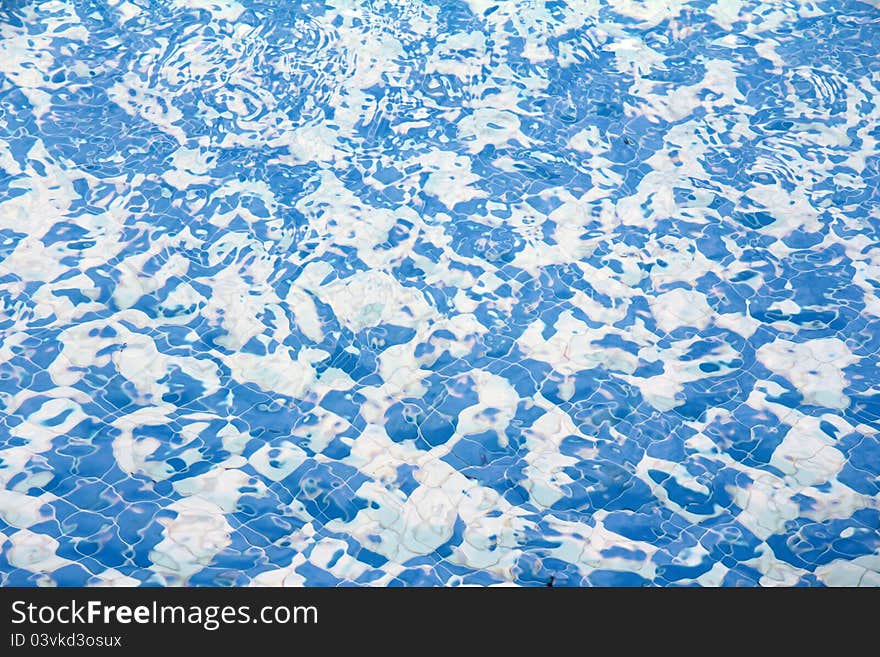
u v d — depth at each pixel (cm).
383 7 264
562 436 160
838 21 263
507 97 236
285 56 245
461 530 145
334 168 214
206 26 254
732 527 146
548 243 198
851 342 177
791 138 224
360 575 139
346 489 151
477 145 221
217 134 221
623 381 170
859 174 214
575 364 173
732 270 192
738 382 170
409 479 153
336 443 158
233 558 140
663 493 151
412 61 246
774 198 208
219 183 208
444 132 225
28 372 166
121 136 218
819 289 188
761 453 157
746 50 253
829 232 200
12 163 208
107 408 161
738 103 235
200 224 199
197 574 138
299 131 223
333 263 192
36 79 231
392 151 219
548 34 256
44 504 146
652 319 182
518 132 225
